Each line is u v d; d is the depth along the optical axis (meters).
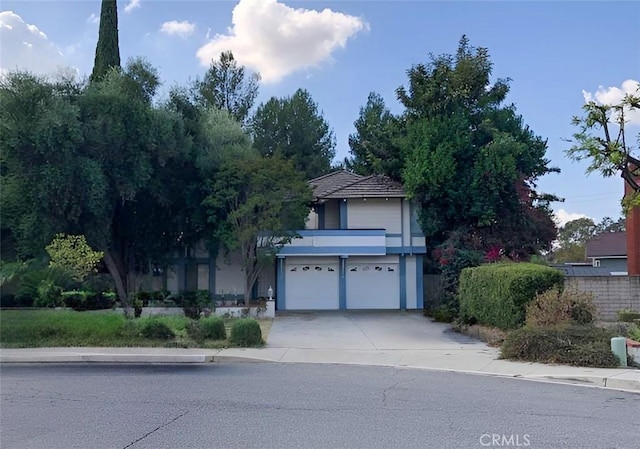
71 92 24.75
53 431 7.86
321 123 49.91
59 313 18.00
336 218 32.16
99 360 14.95
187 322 18.20
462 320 21.62
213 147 28.38
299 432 7.79
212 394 10.49
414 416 8.73
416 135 30.09
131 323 17.34
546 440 7.41
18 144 23.02
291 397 10.21
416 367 13.88
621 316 20.00
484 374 12.89
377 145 32.59
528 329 14.73
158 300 27.36
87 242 25.72
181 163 27.58
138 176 25.06
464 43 31.78
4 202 24.28
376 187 30.72
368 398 10.13
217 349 16.47
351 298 30.17
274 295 31.52
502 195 29.45
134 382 11.83
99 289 28.16
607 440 7.43
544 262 27.61
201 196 27.95
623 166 17.34
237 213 25.45
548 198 33.38
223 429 7.95
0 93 23.14
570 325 14.77
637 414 8.93
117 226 28.95
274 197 25.84
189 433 7.74
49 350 15.99
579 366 13.49
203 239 30.34
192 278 32.09
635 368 13.23
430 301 29.86
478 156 29.08
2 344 16.67
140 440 7.41
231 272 32.06
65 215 24.50
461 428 8.00
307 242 29.33
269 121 47.97
